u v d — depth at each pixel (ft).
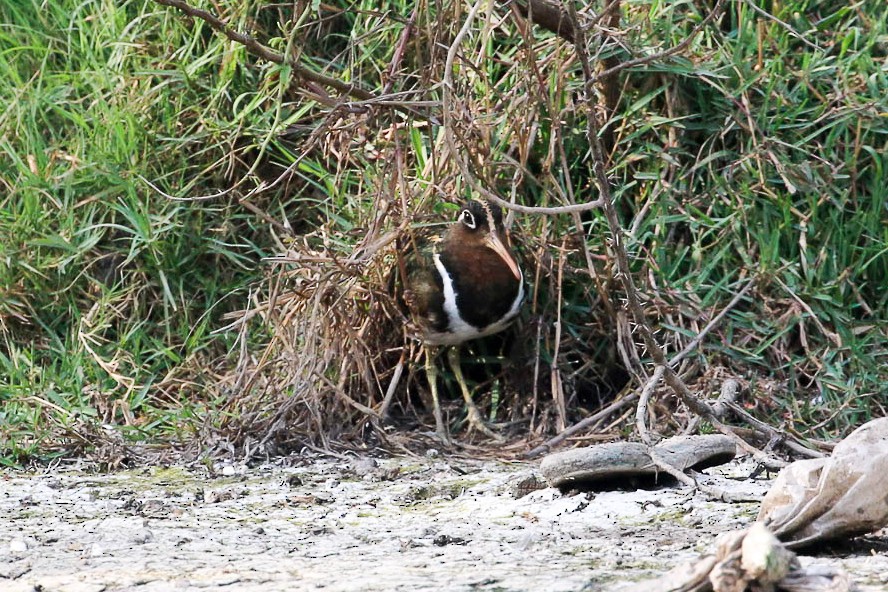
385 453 35.73
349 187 39.96
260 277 40.16
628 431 35.42
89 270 40.88
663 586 18.33
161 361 39.32
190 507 29.30
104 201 40.50
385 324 38.29
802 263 37.22
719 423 31.76
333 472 33.42
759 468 30.32
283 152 40.34
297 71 32.24
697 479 29.40
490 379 38.52
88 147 41.70
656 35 38.88
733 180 38.42
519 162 37.86
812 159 38.50
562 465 28.22
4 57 43.83
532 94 36.94
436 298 36.55
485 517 27.37
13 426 35.99
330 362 36.96
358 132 38.58
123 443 35.55
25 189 40.78
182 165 40.88
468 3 36.37
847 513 21.57
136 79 41.73
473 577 21.08
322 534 26.12
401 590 20.36
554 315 38.06
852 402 35.55
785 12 39.78
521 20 33.68
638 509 27.02
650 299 37.11
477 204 36.78
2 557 24.04
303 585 20.99
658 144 39.22
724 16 40.78
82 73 42.14
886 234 37.52
